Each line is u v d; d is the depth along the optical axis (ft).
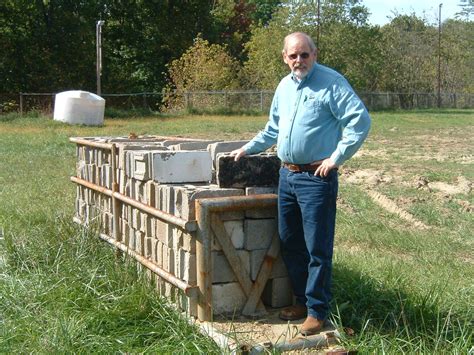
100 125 96.58
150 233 19.52
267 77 158.61
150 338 16.42
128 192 21.13
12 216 29.37
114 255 21.43
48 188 38.37
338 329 16.15
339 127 16.02
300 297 17.29
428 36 200.13
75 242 22.41
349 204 36.19
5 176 44.52
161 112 131.13
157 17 160.97
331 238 16.20
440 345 15.67
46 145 67.26
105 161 23.63
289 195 16.52
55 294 18.45
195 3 166.50
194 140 24.99
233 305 17.30
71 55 144.05
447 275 22.16
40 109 117.19
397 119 123.85
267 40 161.07
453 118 129.59
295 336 16.02
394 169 51.57
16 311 17.56
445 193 40.75
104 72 148.25
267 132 17.52
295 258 17.16
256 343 15.43
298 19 164.55
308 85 15.87
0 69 136.67
